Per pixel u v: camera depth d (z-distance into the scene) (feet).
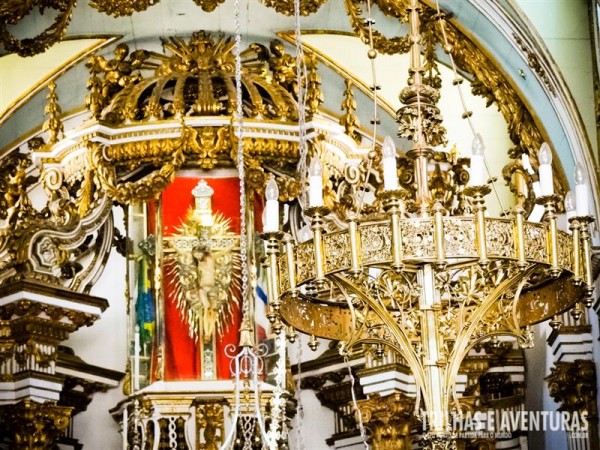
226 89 60.18
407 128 37.50
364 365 59.67
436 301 36.42
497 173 59.21
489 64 54.03
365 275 36.19
